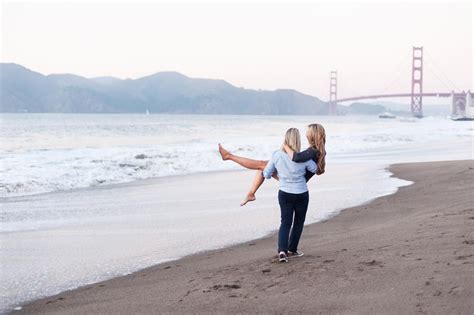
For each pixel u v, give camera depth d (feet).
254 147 90.22
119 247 24.79
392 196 38.73
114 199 40.50
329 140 118.42
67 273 20.39
